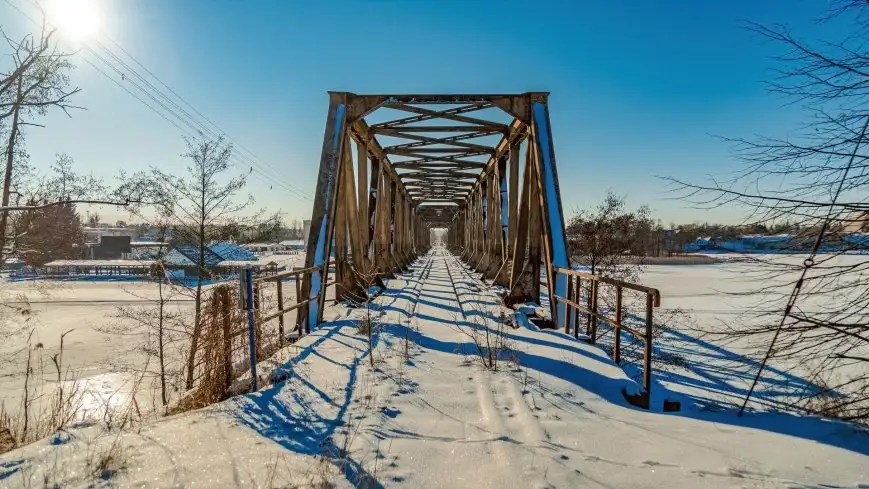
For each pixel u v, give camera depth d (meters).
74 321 21.92
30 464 2.82
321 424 3.60
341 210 10.57
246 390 4.52
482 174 19.52
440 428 3.56
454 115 11.09
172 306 24.39
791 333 4.42
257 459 2.94
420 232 46.34
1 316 14.36
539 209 9.95
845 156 3.91
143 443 3.16
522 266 10.43
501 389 4.48
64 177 12.36
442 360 5.65
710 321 13.34
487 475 2.78
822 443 3.23
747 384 7.83
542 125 9.49
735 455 3.05
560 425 3.58
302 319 7.62
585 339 7.24
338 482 2.68
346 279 10.75
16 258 12.48
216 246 16.11
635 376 8.30
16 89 7.92
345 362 5.42
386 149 15.67
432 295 12.59
